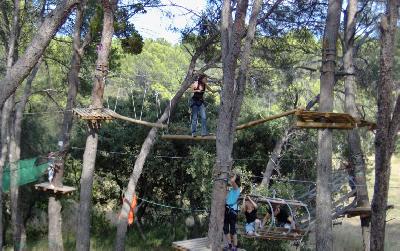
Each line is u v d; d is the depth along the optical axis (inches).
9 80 309.9
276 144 807.7
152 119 844.6
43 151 920.9
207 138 438.9
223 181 355.3
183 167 838.5
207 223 860.6
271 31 681.6
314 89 958.4
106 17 471.5
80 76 819.4
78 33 603.8
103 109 458.9
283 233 417.1
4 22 778.2
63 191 579.5
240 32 362.3
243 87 365.1
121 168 919.0
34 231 931.3
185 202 971.3
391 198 1210.0
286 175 831.7
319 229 454.9
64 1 318.7
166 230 917.2
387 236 885.8
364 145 910.4
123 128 887.1
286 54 757.3
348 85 595.8
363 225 584.4
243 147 856.3
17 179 668.1
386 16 345.1
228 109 361.4
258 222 415.8
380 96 345.4
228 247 399.2
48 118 940.0
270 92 794.2
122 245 630.5
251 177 791.1
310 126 406.3
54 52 871.1
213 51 714.8
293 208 550.6
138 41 486.9
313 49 746.2
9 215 898.1
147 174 884.6
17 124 725.3
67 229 917.8
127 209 637.9
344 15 639.1
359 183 574.9
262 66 750.5
